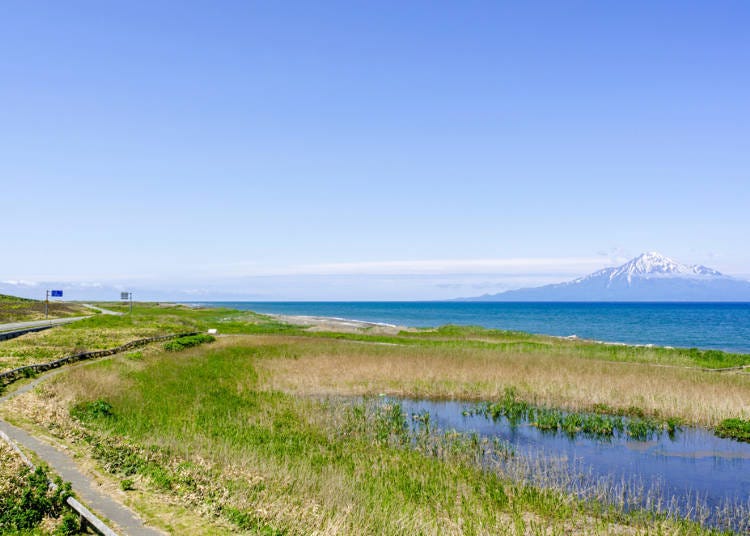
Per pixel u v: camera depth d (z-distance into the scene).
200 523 11.58
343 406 28.41
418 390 34.59
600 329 133.62
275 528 11.38
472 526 13.32
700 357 50.28
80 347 44.88
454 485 16.86
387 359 43.47
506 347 55.03
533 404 31.50
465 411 29.80
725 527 14.73
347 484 15.32
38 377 30.00
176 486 13.59
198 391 29.94
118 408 24.11
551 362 42.50
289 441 20.84
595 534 13.64
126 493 13.06
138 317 82.31
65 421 19.70
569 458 21.44
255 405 27.48
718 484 18.72
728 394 31.36
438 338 67.88
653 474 19.70
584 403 31.36
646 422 27.22
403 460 19.41
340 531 11.54
